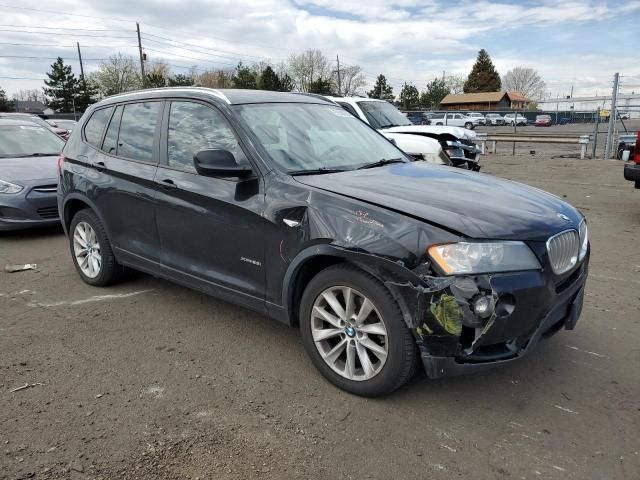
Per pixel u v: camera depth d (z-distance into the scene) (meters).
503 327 2.77
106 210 4.68
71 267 5.81
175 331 4.13
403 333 2.87
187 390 3.28
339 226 3.05
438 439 2.81
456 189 3.42
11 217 7.00
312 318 3.31
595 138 17.98
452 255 2.72
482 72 104.50
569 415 3.01
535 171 14.44
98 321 4.32
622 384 3.34
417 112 34.72
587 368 3.53
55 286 5.18
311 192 3.27
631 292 4.92
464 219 2.88
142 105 4.57
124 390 3.28
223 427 2.91
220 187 3.68
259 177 3.52
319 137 4.09
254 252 3.52
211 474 2.55
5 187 7.00
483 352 2.83
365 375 3.11
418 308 2.76
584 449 2.72
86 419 2.97
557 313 3.09
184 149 4.07
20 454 2.67
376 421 2.96
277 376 3.44
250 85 62.41
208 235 3.80
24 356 3.72
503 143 26.73
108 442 2.77
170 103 4.30
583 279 3.35
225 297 3.81
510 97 94.19
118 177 4.51
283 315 3.45
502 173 14.05
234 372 3.50
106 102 5.07
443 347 2.74
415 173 3.86
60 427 2.90
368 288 2.96
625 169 7.66
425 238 2.79
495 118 48.44
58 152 8.59
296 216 3.25
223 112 3.87
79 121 5.32
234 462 2.63
